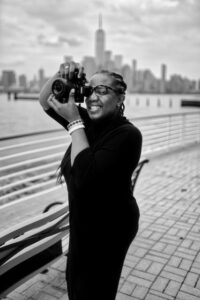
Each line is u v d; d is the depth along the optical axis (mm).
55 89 1665
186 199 5734
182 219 4781
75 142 1639
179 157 9859
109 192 1675
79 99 1750
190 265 3494
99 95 1774
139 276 3275
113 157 1592
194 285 3133
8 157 5176
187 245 3953
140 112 61531
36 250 2473
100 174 1566
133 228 1859
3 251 2062
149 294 2988
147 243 3998
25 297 2918
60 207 2680
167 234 4258
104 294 1852
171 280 3211
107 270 1811
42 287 3064
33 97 167875
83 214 1729
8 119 45125
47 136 19234
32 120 43688
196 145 12422
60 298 2912
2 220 4703
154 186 6582
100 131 1839
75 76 1751
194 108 73375
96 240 1758
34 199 5699
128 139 1636
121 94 1860
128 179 1747
